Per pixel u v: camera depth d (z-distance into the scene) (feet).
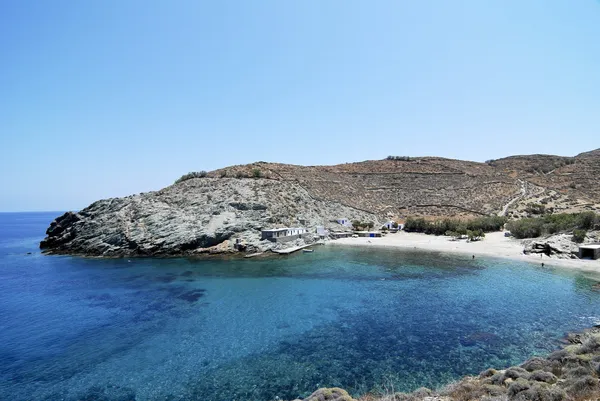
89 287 172.14
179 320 124.57
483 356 91.86
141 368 91.97
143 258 248.11
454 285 161.07
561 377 61.72
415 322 117.08
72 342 108.37
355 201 409.90
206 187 343.46
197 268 211.41
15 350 103.71
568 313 121.39
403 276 180.14
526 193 404.98
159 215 285.23
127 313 133.08
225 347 102.68
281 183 377.71
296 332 111.96
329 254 247.09
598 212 304.91
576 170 458.50
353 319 121.39
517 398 51.13
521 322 114.21
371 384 80.89
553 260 206.49
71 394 81.66
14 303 147.74
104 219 290.15
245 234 274.16
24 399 80.12
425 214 388.37
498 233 307.99
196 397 78.74
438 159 558.15
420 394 66.13
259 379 85.10
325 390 68.03
